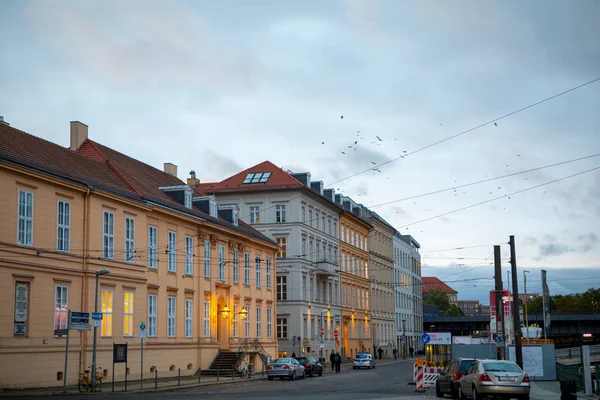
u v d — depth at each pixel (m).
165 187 51.50
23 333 34.16
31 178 35.19
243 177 75.75
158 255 46.94
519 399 27.47
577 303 156.38
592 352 68.31
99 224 40.38
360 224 98.31
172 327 48.50
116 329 41.34
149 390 35.41
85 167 42.78
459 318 126.25
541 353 46.47
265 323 65.38
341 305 86.69
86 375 35.75
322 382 46.53
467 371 28.83
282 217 73.62
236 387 40.44
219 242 56.47
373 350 98.62
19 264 33.97
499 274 45.44
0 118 40.44
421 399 29.81
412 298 130.25
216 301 55.41
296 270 72.56
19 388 33.59
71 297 37.78
